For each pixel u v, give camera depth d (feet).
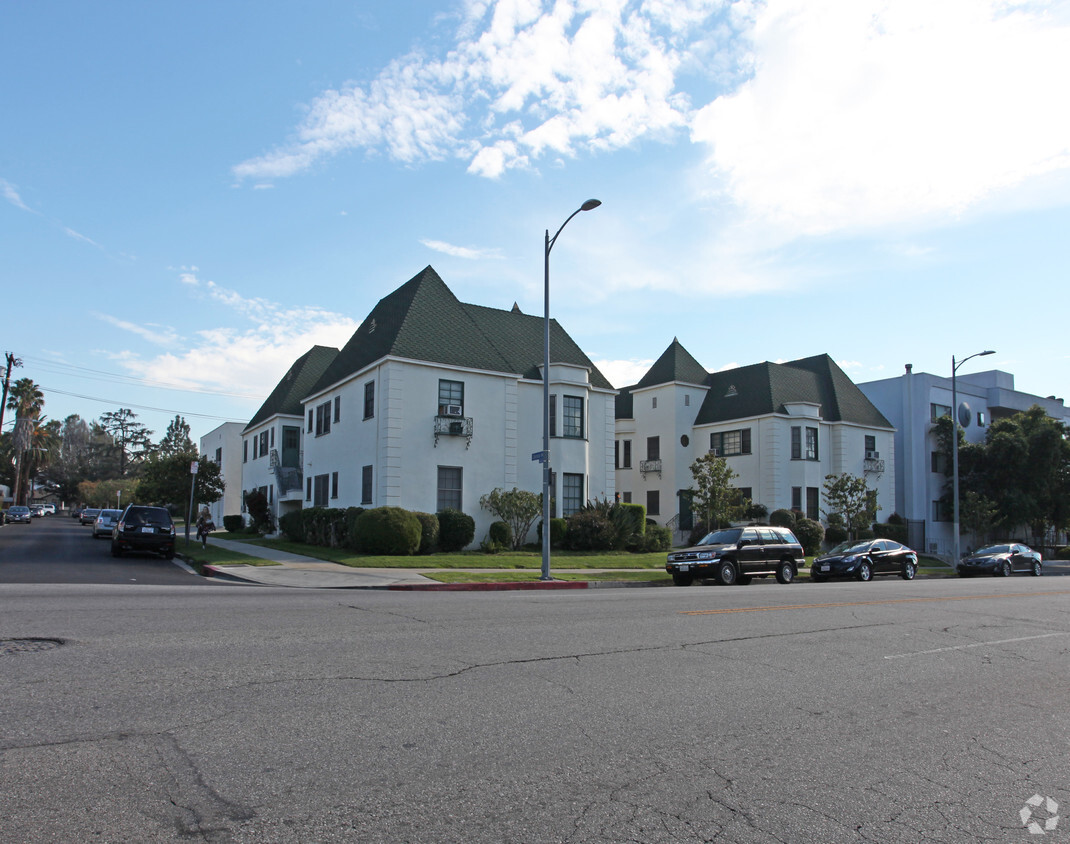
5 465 296.51
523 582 63.31
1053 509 152.56
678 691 22.85
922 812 14.47
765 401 131.54
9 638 26.35
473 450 93.04
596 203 64.80
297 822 12.82
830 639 32.96
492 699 20.99
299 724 18.01
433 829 12.78
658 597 51.06
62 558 75.87
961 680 26.04
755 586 68.80
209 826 12.54
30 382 248.73
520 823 13.17
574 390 102.73
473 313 106.42
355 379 98.17
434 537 83.87
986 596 55.31
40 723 17.33
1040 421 152.97
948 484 154.81
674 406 140.26
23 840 11.80
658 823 13.46
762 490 130.11
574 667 25.36
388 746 16.78
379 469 87.86
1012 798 15.34
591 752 17.06
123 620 30.96
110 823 12.50
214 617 32.94
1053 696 24.18
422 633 30.76
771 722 20.10
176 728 17.34
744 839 12.97
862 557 83.25
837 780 16.01
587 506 99.55
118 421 418.31
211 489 105.60
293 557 79.36
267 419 137.59
